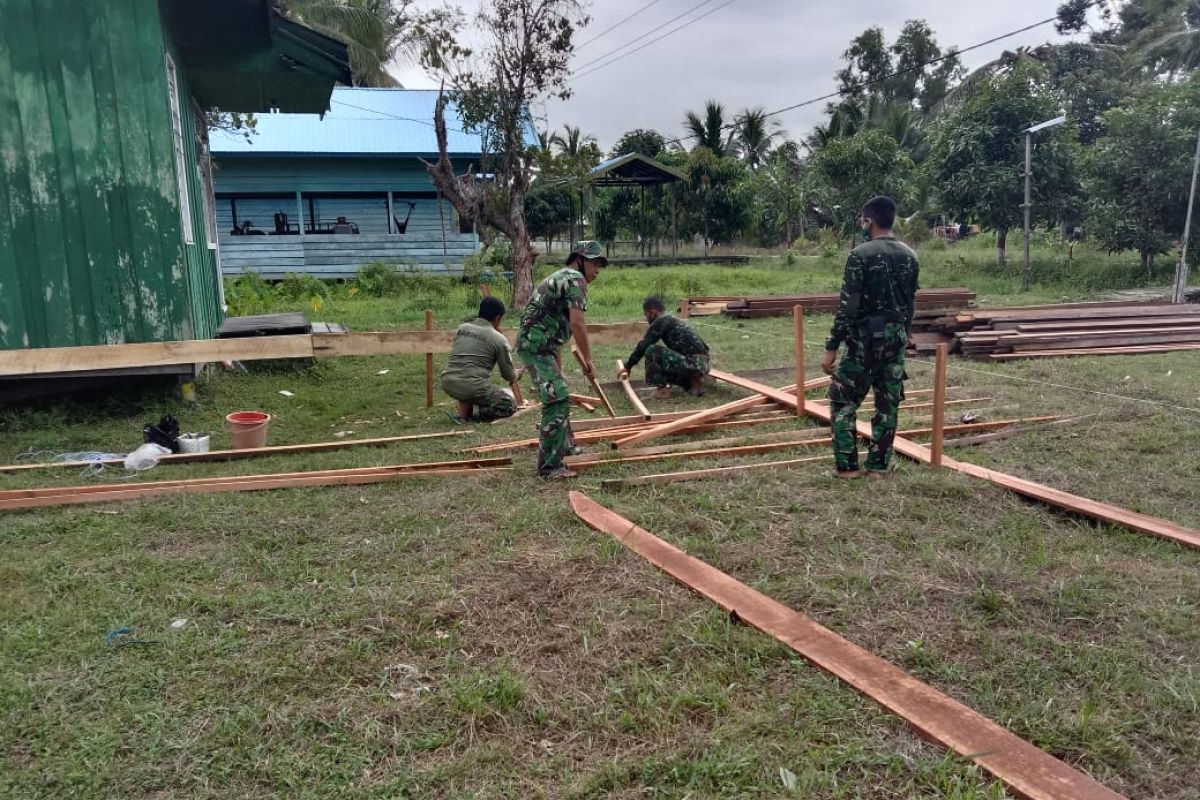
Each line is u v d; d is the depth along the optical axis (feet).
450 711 9.48
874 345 17.16
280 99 39.96
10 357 20.92
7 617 11.89
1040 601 12.07
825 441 20.54
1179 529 14.53
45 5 24.67
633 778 8.38
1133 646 10.79
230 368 31.78
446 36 52.47
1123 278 68.80
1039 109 73.20
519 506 16.38
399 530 15.26
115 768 8.61
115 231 25.80
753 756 8.55
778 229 122.01
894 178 98.78
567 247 128.77
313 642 11.07
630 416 23.56
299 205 76.54
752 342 39.63
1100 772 8.39
